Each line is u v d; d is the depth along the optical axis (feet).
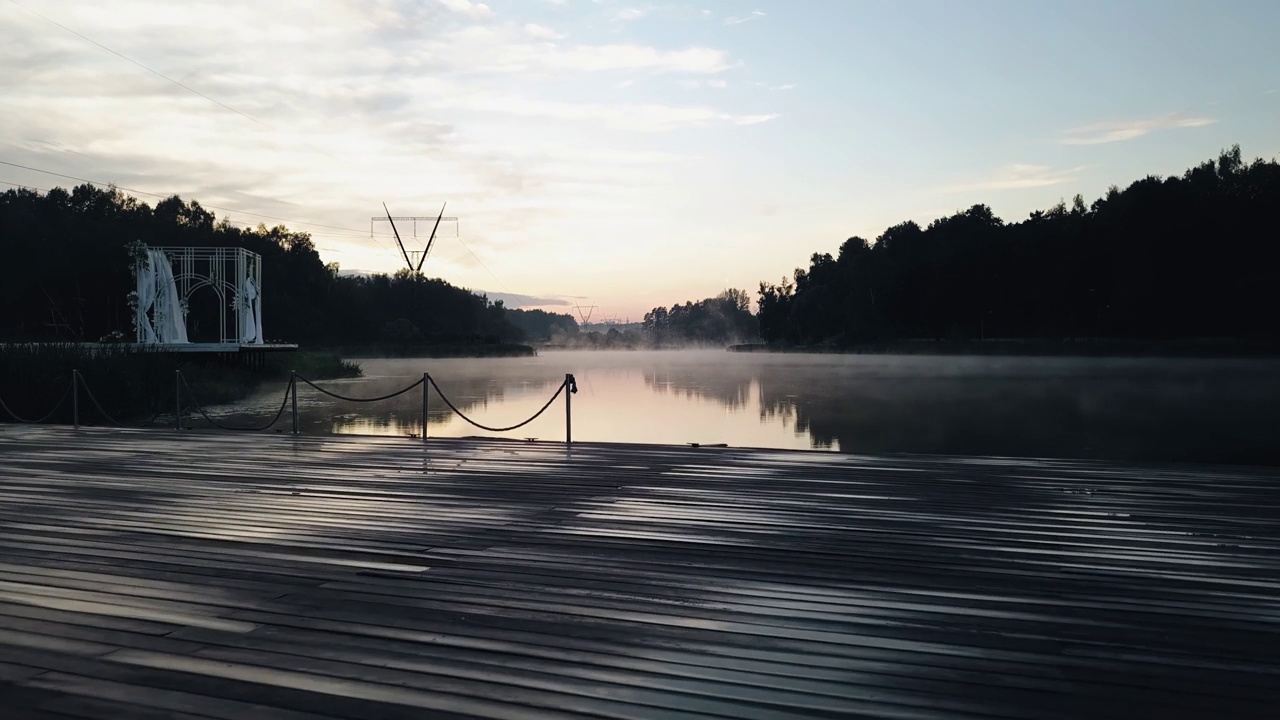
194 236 267.39
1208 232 182.70
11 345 68.33
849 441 55.21
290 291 296.30
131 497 24.38
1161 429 62.69
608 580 15.49
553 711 9.82
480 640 12.25
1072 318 218.59
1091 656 11.61
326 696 10.24
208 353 107.65
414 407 79.82
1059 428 63.26
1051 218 248.11
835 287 348.38
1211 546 18.10
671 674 10.96
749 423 67.46
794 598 14.34
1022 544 18.26
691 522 20.67
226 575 15.84
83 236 234.79
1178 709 9.89
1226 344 180.55
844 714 9.75
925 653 11.73
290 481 27.27
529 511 22.12
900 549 17.85
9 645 12.03
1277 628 12.80
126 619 13.24
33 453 34.71
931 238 303.48
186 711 9.82
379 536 19.19
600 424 66.39
